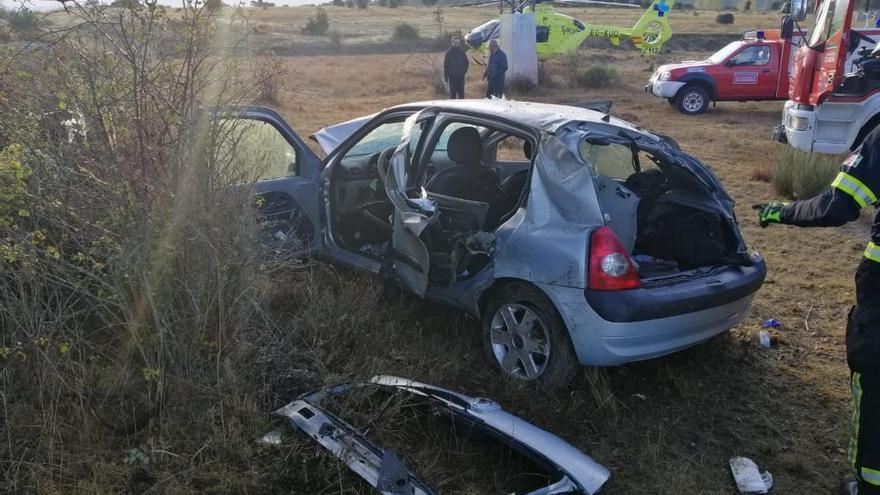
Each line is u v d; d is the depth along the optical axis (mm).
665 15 29781
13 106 3168
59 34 3199
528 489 3014
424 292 4332
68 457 2965
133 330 3211
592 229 3672
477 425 3178
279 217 4965
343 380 3576
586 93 21531
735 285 4070
